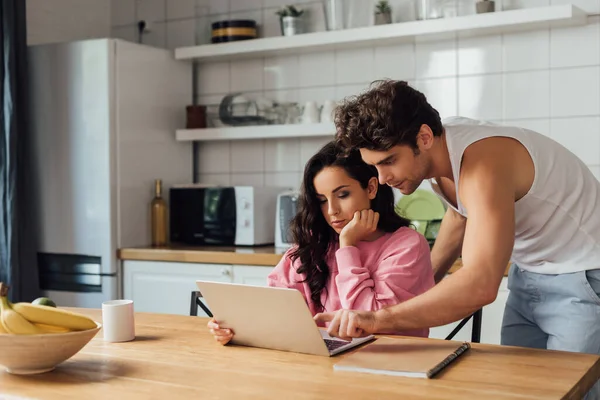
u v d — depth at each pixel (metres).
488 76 3.37
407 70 3.55
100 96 3.58
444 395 1.24
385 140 1.59
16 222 3.57
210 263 3.37
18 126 3.64
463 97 3.43
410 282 1.85
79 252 3.65
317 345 1.54
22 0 3.64
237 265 3.30
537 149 1.74
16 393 1.33
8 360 1.42
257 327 1.60
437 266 2.16
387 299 1.80
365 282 1.83
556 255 1.87
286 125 3.63
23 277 3.65
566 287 1.86
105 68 3.57
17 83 3.63
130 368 1.47
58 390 1.33
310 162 1.98
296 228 2.02
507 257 1.50
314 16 3.76
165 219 3.80
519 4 3.27
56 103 3.67
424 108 1.64
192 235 3.72
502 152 1.65
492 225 1.51
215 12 4.04
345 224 1.95
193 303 2.26
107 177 3.57
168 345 1.67
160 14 4.21
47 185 3.71
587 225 1.82
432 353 1.50
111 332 1.71
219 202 3.63
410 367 1.39
